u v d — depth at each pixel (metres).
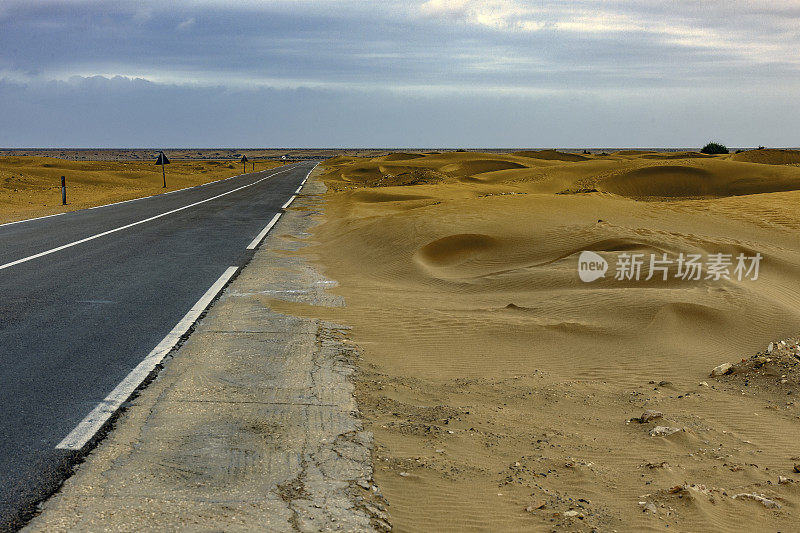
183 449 4.99
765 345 8.95
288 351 7.91
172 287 11.77
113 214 27.47
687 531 4.12
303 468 4.73
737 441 5.89
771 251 15.53
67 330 8.53
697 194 53.84
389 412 6.12
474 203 23.67
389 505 4.28
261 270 14.13
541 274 12.89
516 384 7.27
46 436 5.15
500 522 4.13
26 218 25.47
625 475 5.04
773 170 56.34
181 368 7.05
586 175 62.88
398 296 11.88
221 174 88.19
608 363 8.21
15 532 3.69
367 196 37.34
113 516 3.90
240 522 3.88
